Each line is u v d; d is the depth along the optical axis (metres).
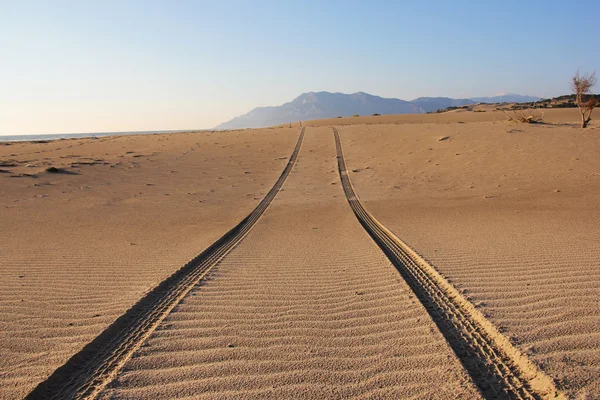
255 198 15.02
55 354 3.50
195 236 9.08
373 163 21.41
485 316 3.96
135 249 7.77
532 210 10.90
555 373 2.95
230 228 10.02
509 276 5.15
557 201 11.91
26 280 5.69
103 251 7.58
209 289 5.21
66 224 10.57
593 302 4.12
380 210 12.17
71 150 25.84
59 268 6.33
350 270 5.92
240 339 3.74
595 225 8.51
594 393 2.70
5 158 21.34
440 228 9.10
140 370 3.24
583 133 21.86
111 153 24.75
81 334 3.89
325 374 3.13
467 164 18.64
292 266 6.30
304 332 3.86
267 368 3.23
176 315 4.35
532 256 6.07
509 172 16.55
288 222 10.78
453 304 4.43
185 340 3.74
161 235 9.23
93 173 18.91
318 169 21.05
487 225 9.20
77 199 14.15
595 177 14.47
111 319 4.22
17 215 11.58
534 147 19.78
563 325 3.66
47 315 4.38
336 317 4.20
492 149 20.47
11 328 4.06
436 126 31.00
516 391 2.86
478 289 4.75
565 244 6.79
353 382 3.02
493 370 3.14
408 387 2.93
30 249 7.77
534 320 3.82
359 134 30.88
